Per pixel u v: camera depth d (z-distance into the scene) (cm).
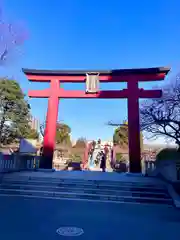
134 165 1416
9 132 2411
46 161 1495
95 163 2762
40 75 1622
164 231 527
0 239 441
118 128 3478
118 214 683
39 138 3075
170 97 1464
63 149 3347
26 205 754
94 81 1558
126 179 1142
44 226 530
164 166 1109
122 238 472
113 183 1036
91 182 1047
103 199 905
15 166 1344
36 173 1290
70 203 815
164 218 650
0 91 2289
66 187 997
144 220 621
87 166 2730
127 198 900
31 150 1878
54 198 895
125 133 3409
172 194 912
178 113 1450
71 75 1608
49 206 752
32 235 468
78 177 1161
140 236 488
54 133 1529
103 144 3109
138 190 973
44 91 1598
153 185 1002
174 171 1007
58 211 685
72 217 619
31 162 1532
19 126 2411
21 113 2464
